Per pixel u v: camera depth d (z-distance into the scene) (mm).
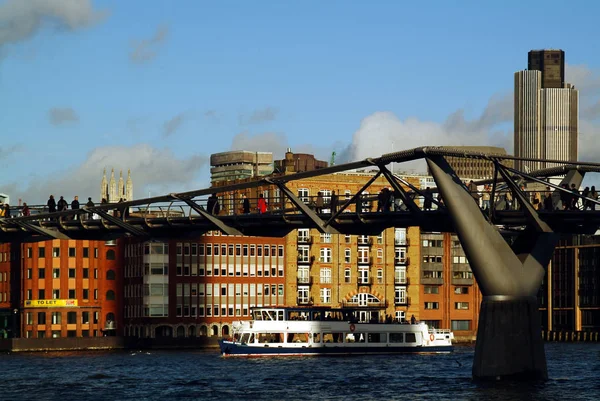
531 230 91875
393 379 106375
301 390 97125
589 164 87125
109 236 111625
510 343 89188
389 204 97312
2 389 100812
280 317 148875
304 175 95750
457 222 88938
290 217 100500
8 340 183250
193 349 188875
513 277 89312
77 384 105688
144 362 141625
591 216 88688
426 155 88875
